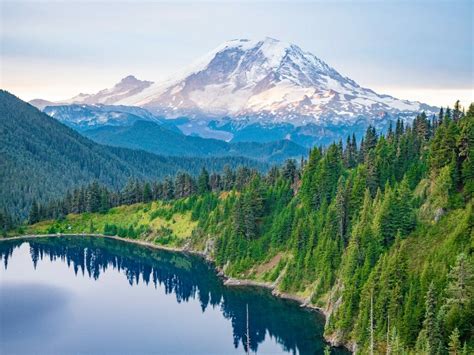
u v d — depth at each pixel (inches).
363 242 5876.0
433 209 5777.6
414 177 6825.8
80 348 5629.9
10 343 5831.7
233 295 7470.5
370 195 6786.4
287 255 7770.7
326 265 6712.6
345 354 5147.6
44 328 6318.9
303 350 5398.6
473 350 4015.8
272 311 6628.9
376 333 4766.2
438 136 6309.1
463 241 4906.5
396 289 4766.2
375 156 7637.8
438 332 4188.0
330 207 7381.9
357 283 5487.2
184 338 5910.4
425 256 5231.3
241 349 5526.6
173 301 7480.3
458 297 4296.3
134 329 6269.7
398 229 5728.3
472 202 5433.1
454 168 5861.2
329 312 6230.3
